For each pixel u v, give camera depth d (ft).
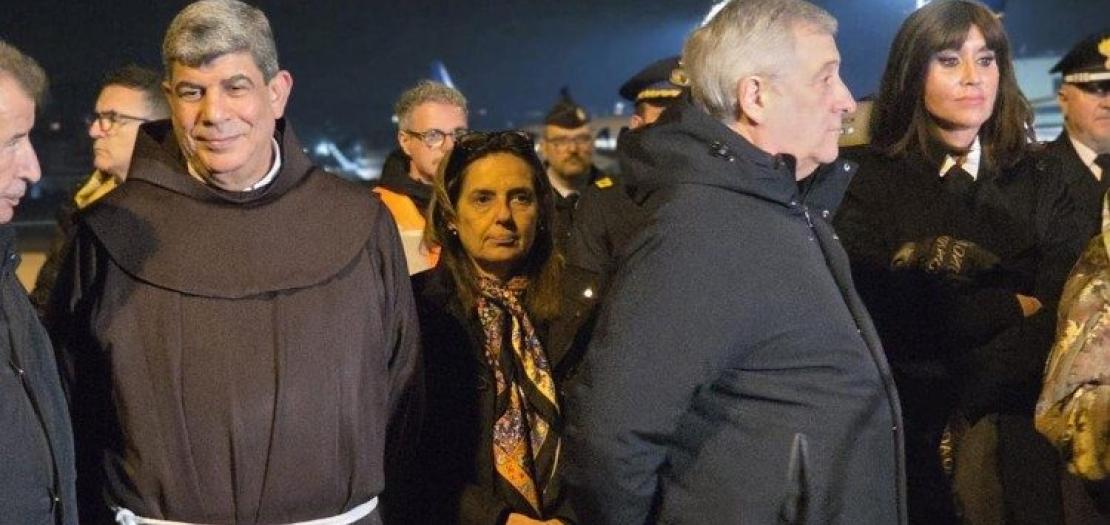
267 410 7.79
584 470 7.27
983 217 9.59
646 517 7.43
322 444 7.91
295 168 8.26
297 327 7.88
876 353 7.39
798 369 7.15
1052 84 57.00
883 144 9.80
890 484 7.39
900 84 9.61
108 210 8.03
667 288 7.02
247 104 7.79
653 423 7.07
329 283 8.03
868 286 9.32
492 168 9.15
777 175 7.25
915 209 9.46
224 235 7.95
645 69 15.23
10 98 7.07
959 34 9.34
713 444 7.25
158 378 7.76
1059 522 8.95
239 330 7.81
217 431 7.75
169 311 7.79
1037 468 9.00
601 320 7.29
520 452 8.83
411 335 8.61
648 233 7.18
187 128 7.81
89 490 8.18
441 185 9.27
